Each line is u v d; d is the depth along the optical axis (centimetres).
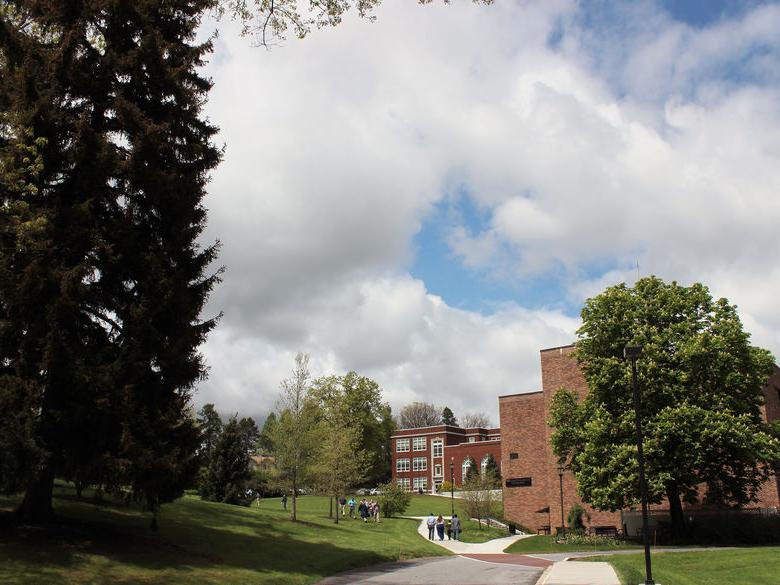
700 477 3481
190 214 2062
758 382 3466
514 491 5181
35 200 1861
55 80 1897
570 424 3872
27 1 1869
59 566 1516
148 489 1777
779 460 3391
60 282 1698
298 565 2042
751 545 3359
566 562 2364
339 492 4078
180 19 2259
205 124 2234
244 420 10819
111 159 1848
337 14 1302
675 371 3388
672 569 2439
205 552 1978
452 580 1858
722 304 3647
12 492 1586
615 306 3744
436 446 10538
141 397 1867
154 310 1873
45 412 1684
